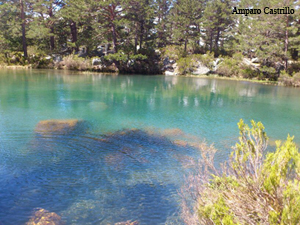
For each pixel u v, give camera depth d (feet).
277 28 84.28
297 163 8.57
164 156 21.27
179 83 76.48
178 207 13.65
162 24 130.52
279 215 7.43
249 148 10.42
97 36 104.58
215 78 95.81
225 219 7.36
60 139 24.52
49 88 55.88
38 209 13.21
